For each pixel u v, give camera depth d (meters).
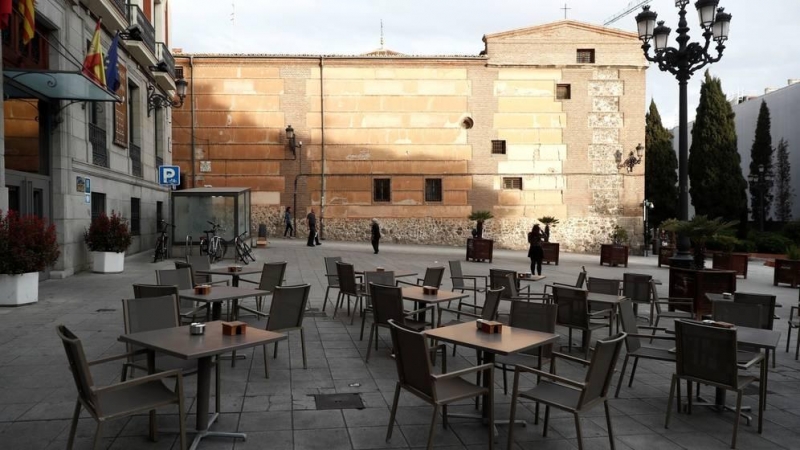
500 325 4.97
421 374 4.10
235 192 18.27
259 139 28.59
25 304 9.58
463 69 29.39
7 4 9.41
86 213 14.05
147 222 20.12
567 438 4.56
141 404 3.80
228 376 5.93
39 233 9.73
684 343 4.87
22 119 11.88
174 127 28.30
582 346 7.59
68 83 11.15
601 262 21.34
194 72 28.27
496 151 29.86
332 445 4.27
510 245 29.72
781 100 43.72
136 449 4.12
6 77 10.62
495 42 29.42
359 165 29.02
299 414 4.88
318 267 16.48
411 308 10.30
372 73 29.00
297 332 8.06
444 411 4.68
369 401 5.25
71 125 13.14
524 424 4.79
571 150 29.91
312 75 28.80
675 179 38.38
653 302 8.81
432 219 29.36
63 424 4.54
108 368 6.04
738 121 48.31
